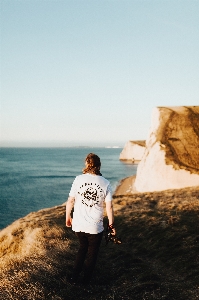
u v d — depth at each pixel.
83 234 4.48
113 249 7.55
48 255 6.11
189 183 48.75
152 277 5.34
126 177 87.56
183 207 13.27
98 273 5.40
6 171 116.38
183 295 4.54
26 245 9.51
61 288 4.62
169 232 8.71
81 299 4.36
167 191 23.31
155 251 7.43
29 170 122.62
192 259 6.37
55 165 155.38
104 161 183.00
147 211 12.92
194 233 8.41
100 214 4.49
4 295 4.34
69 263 5.66
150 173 55.25
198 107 71.88
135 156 180.62
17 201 52.34
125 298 4.43
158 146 57.22
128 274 5.52
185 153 55.22
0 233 13.71
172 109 69.62
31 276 4.92
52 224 12.23
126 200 18.22
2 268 5.86
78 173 109.25
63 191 65.19
